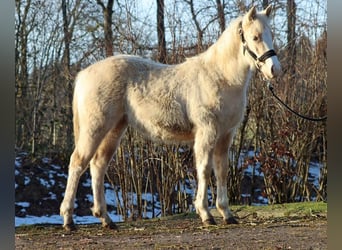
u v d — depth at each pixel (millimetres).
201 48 10367
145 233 6504
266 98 10438
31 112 16781
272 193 10594
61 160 16047
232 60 6613
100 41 13594
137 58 7207
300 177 10633
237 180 10422
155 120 6902
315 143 10820
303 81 10977
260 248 4836
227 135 6891
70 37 16984
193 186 10258
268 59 6344
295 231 5891
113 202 13422
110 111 6895
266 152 10477
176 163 10156
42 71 17172
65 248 5469
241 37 6570
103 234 6574
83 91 6988
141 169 10281
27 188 14305
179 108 6793
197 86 6750
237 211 8227
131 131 10070
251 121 10859
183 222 7691
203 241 5434
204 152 6648
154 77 6980
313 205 8109
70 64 16938
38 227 7805
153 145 10250
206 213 6762
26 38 16812
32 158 15727
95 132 6840
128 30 11117
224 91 6652
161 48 10859
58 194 14516
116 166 10273
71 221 6980
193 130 6848
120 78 6957
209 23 10883
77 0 16906
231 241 5332
